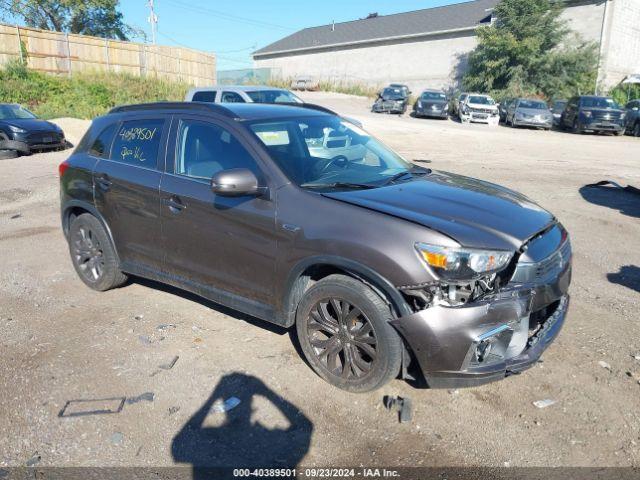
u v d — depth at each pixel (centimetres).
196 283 448
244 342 436
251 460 307
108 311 497
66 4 4319
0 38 2750
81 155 541
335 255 350
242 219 398
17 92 2538
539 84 3516
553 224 389
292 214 373
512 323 335
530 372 388
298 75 5391
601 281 561
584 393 363
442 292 324
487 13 4241
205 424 338
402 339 340
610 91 3431
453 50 4362
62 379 386
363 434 327
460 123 2792
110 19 4672
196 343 434
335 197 369
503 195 412
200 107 455
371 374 352
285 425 336
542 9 3438
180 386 376
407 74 4725
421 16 4912
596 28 3503
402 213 346
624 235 725
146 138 485
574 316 477
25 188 1091
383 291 338
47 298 530
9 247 702
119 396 366
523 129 2645
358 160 446
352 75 5197
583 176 1193
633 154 1630
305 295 376
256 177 396
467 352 321
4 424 339
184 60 3909
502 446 315
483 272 323
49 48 2988
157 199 455
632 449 312
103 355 418
